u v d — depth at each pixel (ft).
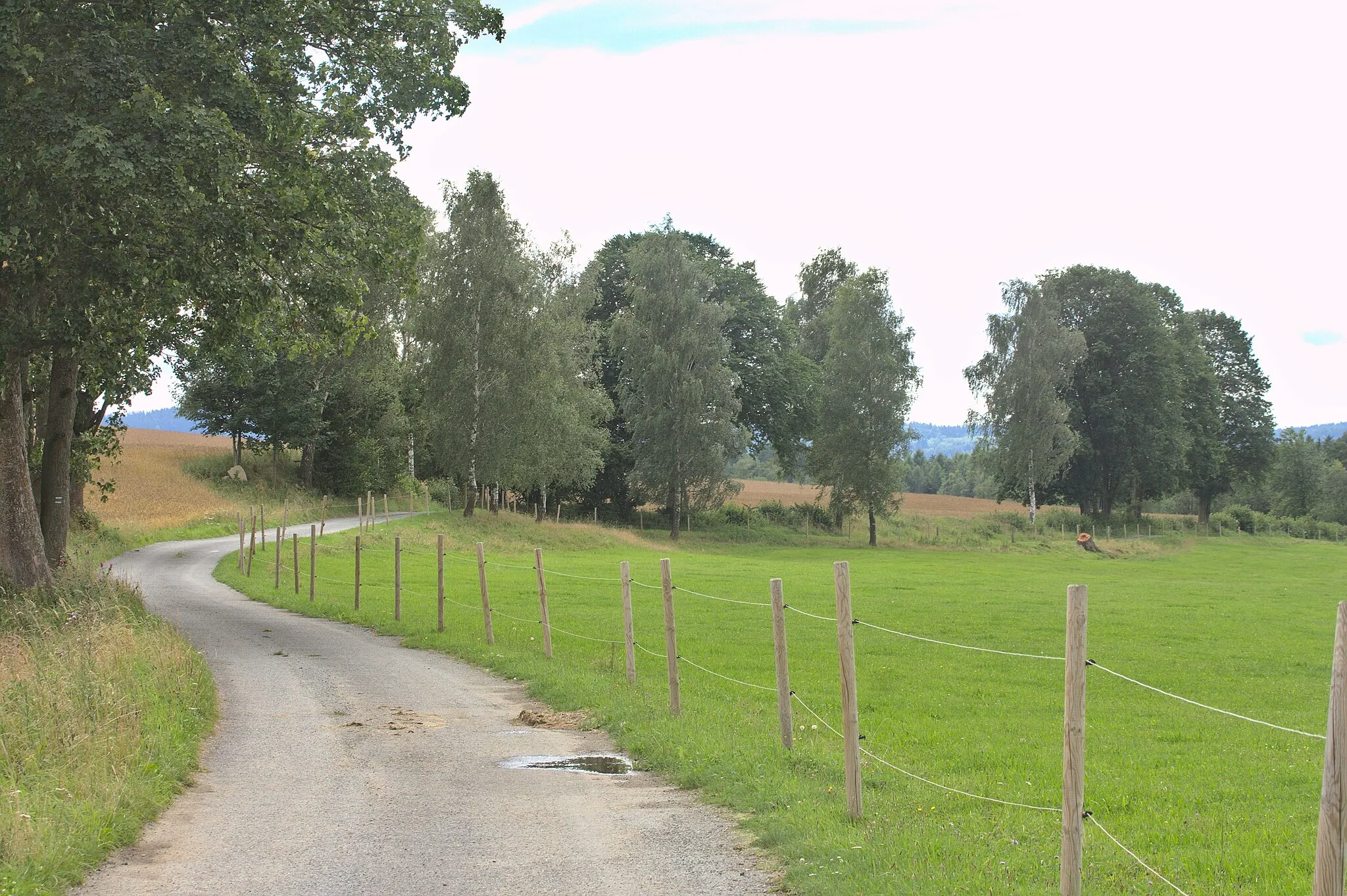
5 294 68.13
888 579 152.35
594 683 52.19
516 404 212.23
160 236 63.67
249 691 51.70
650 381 249.96
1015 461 285.64
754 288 298.76
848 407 279.28
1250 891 23.34
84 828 26.04
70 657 44.83
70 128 55.62
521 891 23.20
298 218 70.03
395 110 80.89
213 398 264.11
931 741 44.50
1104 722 50.47
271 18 67.15
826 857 24.75
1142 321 296.51
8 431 72.90
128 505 208.23
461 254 211.82
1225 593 140.15
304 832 27.96
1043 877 23.54
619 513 292.40
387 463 289.33
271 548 160.45
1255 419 349.00
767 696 55.11
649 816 29.66
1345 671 15.69
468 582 122.93
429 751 38.91
